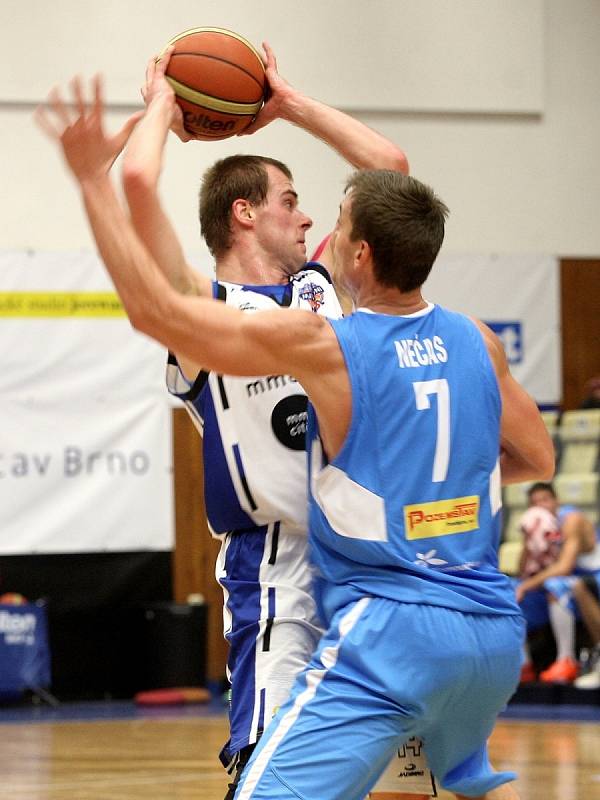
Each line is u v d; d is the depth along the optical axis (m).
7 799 12.19
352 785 5.64
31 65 25.61
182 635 24.17
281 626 7.10
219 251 7.89
